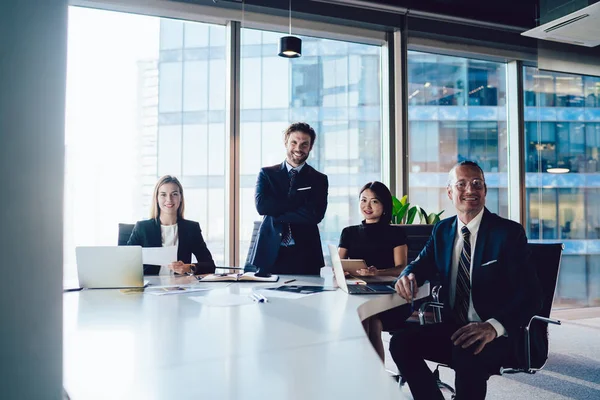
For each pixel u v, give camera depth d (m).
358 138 4.71
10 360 0.32
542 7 4.48
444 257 2.08
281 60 4.39
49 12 0.34
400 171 4.61
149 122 4.37
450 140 4.97
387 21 4.52
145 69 4.32
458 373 1.79
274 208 2.75
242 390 0.77
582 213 5.36
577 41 4.52
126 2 3.79
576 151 5.33
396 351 1.96
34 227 0.33
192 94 4.31
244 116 4.17
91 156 4.25
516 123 5.14
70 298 1.80
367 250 2.67
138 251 2.05
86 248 2.06
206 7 4.00
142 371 0.89
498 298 1.93
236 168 4.12
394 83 4.63
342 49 4.66
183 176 4.34
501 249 1.94
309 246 2.73
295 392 0.75
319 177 2.85
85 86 4.13
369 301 1.71
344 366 0.90
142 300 1.75
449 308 2.06
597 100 5.38
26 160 0.32
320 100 4.57
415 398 1.87
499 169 5.18
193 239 2.77
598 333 4.32
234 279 2.28
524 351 1.91
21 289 0.32
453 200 2.06
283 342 1.10
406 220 4.19
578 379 3.11
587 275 5.41
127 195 4.37
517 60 5.12
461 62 5.03
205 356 0.99
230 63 4.12
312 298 1.78
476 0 4.59
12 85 0.31
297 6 4.20
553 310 5.16
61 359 0.36
